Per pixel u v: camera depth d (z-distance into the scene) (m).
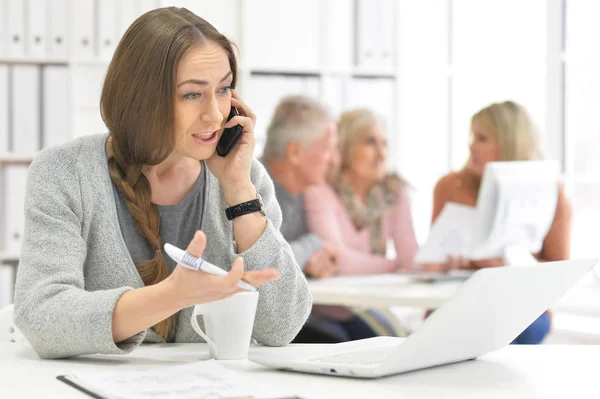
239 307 1.38
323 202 3.87
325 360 1.26
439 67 4.74
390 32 4.48
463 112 4.79
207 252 1.66
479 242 3.20
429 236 3.46
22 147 4.02
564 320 3.90
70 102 4.06
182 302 1.25
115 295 1.33
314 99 3.99
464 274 3.42
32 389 1.12
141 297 1.29
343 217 3.94
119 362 1.37
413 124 4.73
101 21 4.11
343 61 4.47
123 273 1.57
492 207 3.14
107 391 1.05
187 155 1.52
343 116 4.06
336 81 4.46
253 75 4.37
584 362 1.38
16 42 4.04
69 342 1.34
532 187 3.18
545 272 1.28
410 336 1.15
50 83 4.04
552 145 4.63
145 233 1.58
